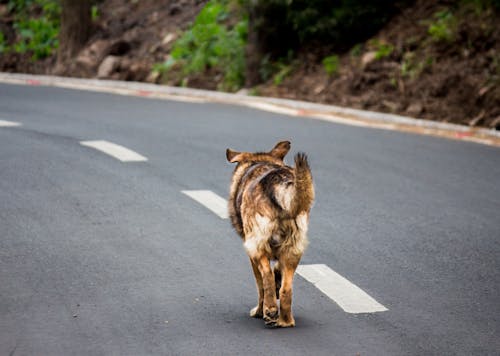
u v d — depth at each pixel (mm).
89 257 10320
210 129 18750
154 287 9336
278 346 7730
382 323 8367
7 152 16141
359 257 10484
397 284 9547
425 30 23188
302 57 24719
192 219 12031
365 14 24453
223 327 8211
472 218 12242
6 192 13312
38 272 9750
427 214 12422
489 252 10727
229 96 23750
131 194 13320
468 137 18188
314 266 10109
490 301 9062
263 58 24828
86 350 7570
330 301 9000
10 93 24297
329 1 24703
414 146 17141
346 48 24547
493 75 20453
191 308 8734
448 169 15211
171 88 25312
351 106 21672
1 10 34594
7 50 32250
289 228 7895
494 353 7660
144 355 7480
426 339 7965
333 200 13125
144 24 30562
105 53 29047
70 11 30031
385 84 21922
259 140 17531
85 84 26953
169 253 10539
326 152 16453
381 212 12500
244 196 8297
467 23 22453
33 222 11758
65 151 16328
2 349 7551
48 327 8109
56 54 31297
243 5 25438
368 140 17688
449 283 9609
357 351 7641
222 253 10594
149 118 20172
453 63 21547
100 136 17891
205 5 29516
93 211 12352
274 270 8570
